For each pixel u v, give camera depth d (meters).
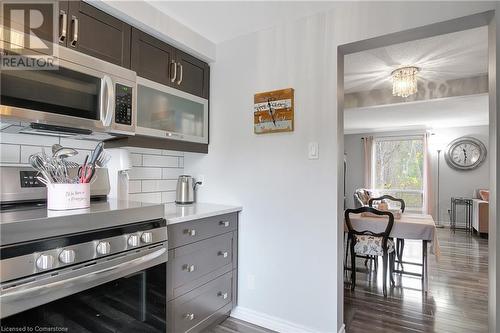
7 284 0.94
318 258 1.90
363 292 2.75
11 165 1.50
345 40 1.84
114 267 1.25
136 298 1.42
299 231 1.98
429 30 1.65
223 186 2.34
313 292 1.91
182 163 2.60
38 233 1.04
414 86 2.99
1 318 0.93
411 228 2.81
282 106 2.04
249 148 2.21
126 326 1.37
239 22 2.06
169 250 1.64
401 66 2.95
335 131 1.86
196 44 2.20
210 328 2.06
